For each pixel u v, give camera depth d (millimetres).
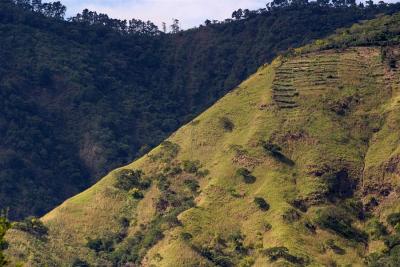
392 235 160125
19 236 165250
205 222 166125
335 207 167375
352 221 166250
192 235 162125
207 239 161750
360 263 154625
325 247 157500
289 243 155375
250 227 163500
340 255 156000
